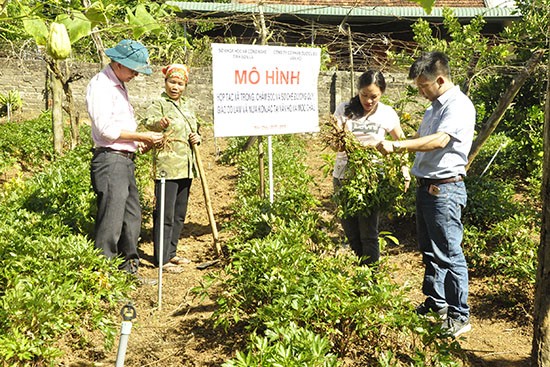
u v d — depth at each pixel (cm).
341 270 445
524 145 988
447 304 455
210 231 774
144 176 946
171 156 587
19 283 386
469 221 712
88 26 253
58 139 1138
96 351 418
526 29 914
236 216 786
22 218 561
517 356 435
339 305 383
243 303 423
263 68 618
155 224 604
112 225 514
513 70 894
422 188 437
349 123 489
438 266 446
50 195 670
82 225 627
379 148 411
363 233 491
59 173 732
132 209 548
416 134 456
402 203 734
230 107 602
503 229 623
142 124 589
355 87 1609
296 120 648
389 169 465
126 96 520
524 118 1007
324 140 475
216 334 446
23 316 364
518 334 475
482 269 609
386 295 384
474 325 493
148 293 537
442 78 414
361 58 1675
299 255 434
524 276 523
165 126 554
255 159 1066
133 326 436
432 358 373
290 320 369
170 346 431
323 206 879
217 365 400
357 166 464
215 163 1344
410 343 418
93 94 491
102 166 511
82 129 1548
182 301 519
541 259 335
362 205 465
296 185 841
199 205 927
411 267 627
